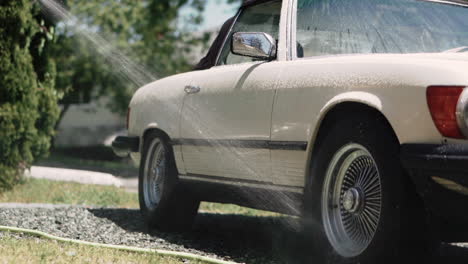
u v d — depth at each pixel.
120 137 9.13
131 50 30.81
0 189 11.46
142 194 8.62
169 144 8.05
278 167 6.25
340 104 5.62
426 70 5.05
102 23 29.84
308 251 6.94
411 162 4.95
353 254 5.49
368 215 5.45
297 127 5.99
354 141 5.47
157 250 6.35
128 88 30.78
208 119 7.17
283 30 6.69
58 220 8.46
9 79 11.19
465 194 4.76
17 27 11.20
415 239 5.14
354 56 5.85
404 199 5.08
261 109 6.41
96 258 5.75
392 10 6.57
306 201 6.01
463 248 7.66
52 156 27.55
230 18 8.07
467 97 4.79
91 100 33.19
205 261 6.01
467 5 7.03
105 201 11.80
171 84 8.13
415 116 5.00
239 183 6.88
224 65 7.54
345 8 6.52
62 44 27.75
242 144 6.64
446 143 4.85
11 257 5.50
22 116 11.38
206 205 11.71
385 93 5.22
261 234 8.25
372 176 5.43
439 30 6.46
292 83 6.13
